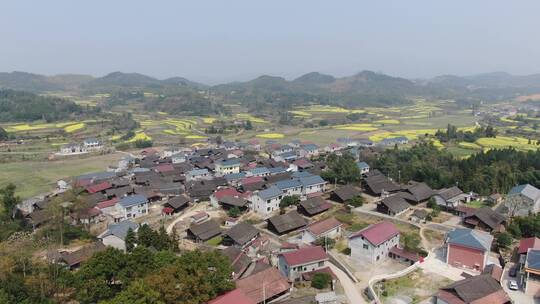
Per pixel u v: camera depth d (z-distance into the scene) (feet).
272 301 190.29
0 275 173.58
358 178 397.19
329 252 250.98
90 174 467.52
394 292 196.95
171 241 252.83
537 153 438.40
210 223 295.28
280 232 282.97
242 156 545.03
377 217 306.96
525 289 189.47
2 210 318.24
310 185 373.20
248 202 347.97
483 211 282.15
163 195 398.01
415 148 520.01
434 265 223.92
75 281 181.06
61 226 288.92
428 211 315.17
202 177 452.35
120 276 182.29
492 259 231.50
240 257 228.02
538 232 255.29
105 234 272.51
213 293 172.76
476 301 170.09
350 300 192.75
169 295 158.10
